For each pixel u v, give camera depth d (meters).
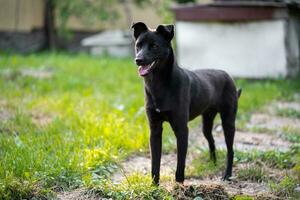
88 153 6.97
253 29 14.80
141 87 13.22
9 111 10.05
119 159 7.20
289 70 14.77
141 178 6.33
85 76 14.91
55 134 8.16
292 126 9.67
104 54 21.22
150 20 23.39
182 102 6.04
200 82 6.47
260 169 6.98
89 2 22.62
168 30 5.89
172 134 8.67
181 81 6.05
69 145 7.41
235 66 15.10
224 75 6.98
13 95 11.51
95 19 22.44
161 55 5.87
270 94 12.73
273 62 14.70
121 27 23.86
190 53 15.66
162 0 21.14
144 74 5.76
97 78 14.71
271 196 6.09
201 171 7.05
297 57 15.49
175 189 5.98
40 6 23.42
